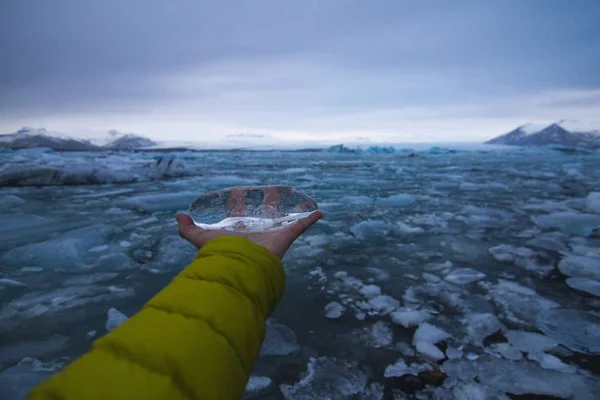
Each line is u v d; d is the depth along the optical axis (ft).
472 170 31.07
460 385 3.28
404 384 3.31
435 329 4.22
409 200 14.26
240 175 27.07
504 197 15.61
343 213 11.73
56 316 4.62
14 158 29.68
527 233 8.96
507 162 42.16
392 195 16.07
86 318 4.57
